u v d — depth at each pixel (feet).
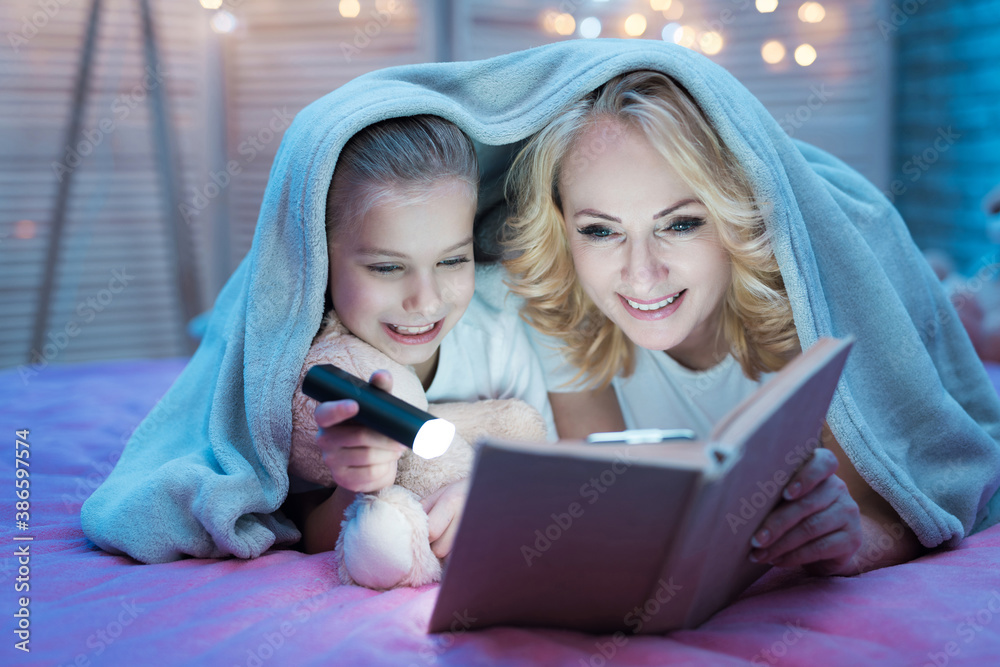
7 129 9.00
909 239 3.65
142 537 2.95
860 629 2.31
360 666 2.08
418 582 2.65
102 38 9.16
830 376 2.31
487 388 3.58
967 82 9.86
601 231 3.14
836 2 9.78
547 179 3.24
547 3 9.82
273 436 3.04
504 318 3.62
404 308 3.01
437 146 2.97
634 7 9.78
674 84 3.06
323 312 3.16
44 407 5.51
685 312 3.20
